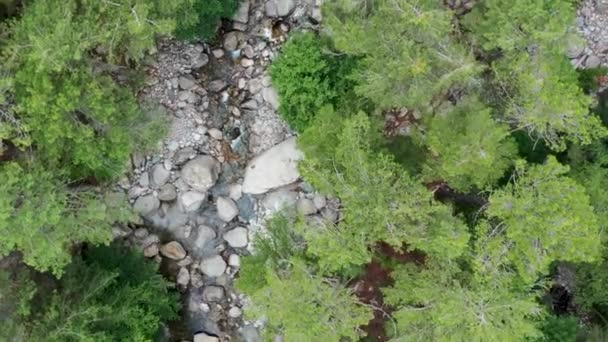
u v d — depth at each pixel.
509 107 13.15
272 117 18.33
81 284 16.02
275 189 18.30
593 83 16.94
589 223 12.11
